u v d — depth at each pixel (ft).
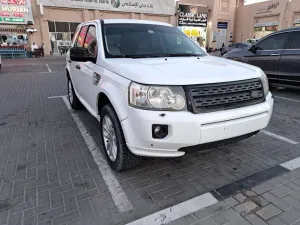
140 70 8.18
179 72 8.07
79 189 8.63
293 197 8.05
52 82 30.60
